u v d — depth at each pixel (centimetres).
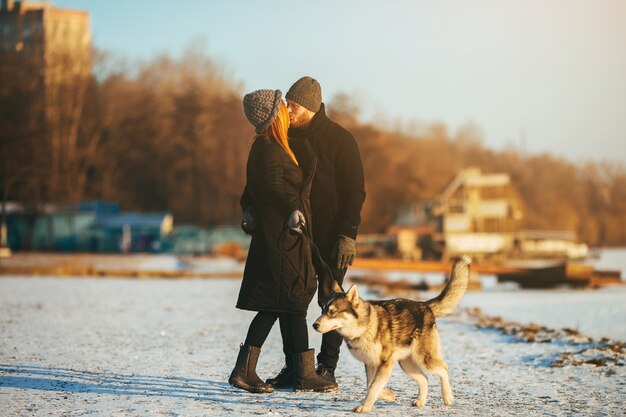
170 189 8881
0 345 1104
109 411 672
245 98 778
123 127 8806
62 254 6631
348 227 787
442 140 13125
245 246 7656
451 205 8206
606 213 12675
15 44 8206
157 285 2841
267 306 751
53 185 7269
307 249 763
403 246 7400
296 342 774
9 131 6456
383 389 741
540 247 8081
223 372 897
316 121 802
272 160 753
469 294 3023
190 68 10144
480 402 739
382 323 705
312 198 798
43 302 1941
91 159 8062
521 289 3444
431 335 725
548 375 906
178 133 8956
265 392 763
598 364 977
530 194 11819
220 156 8912
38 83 7788
